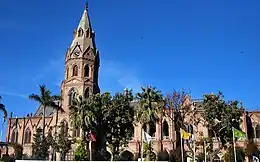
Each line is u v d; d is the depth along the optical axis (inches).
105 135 2714.1
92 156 2721.5
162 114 2883.9
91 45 3843.5
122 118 2716.5
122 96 2783.0
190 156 2871.6
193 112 3107.8
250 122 3383.4
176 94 3154.5
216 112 2571.4
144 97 2508.6
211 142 2755.9
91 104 2652.6
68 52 3818.9
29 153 3828.7
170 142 3280.0
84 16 3964.1
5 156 3206.2
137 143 3393.2
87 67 3774.6
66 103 3668.8
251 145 3011.8
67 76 3757.4
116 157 3056.1
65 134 3506.4
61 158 3036.4
